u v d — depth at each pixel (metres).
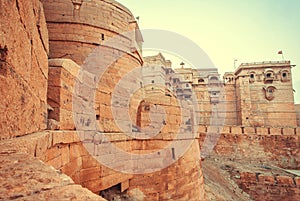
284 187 26.00
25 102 3.99
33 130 4.65
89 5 15.41
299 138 36.28
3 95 2.90
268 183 26.64
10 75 3.17
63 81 6.71
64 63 6.78
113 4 16.48
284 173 29.33
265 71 49.94
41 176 2.03
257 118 48.03
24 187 1.77
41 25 5.41
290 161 35.66
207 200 16.17
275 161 36.19
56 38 14.60
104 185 8.37
